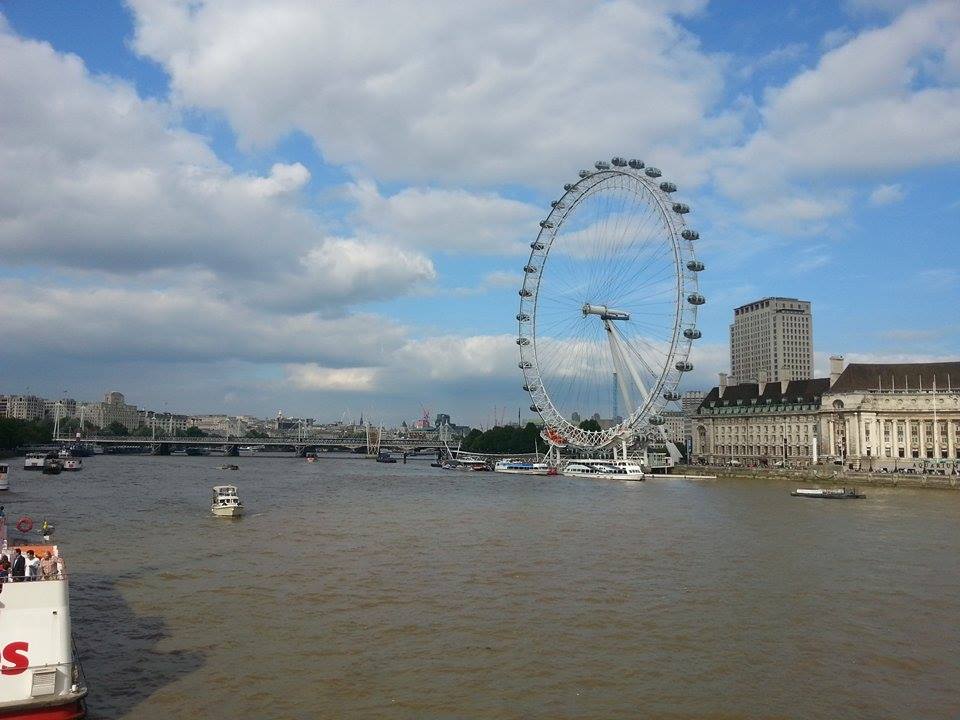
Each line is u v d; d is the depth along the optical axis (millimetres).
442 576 68562
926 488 195625
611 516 119812
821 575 70062
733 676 43625
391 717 37469
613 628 52438
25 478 193625
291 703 39000
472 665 44906
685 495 169375
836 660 46406
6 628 35094
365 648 47719
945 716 38438
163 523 105500
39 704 34688
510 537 93312
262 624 52625
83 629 50906
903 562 77062
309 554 79688
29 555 45438
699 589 63969
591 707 39094
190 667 43969
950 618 55594
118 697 39438
